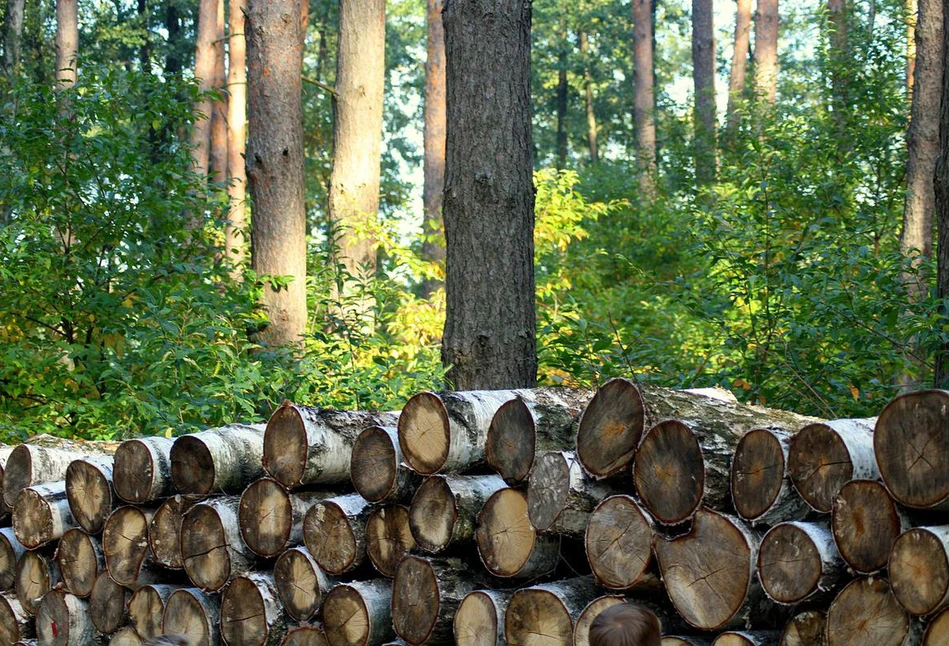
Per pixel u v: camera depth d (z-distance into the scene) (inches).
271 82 374.3
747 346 304.2
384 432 157.9
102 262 328.5
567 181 526.9
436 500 151.0
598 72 1663.4
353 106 528.7
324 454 165.5
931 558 106.2
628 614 102.5
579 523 138.6
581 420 138.6
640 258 640.4
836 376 285.1
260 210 371.6
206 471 176.7
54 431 295.3
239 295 333.7
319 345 338.0
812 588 116.3
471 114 262.1
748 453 124.8
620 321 458.0
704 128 773.9
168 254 332.2
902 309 268.7
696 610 127.4
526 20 267.9
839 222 399.2
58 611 197.0
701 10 1041.5
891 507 111.0
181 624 178.4
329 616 162.6
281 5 376.2
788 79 987.3
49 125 327.0
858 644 113.7
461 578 153.1
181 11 1343.5
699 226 322.3
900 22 538.6
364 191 530.6
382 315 388.2
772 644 124.2
